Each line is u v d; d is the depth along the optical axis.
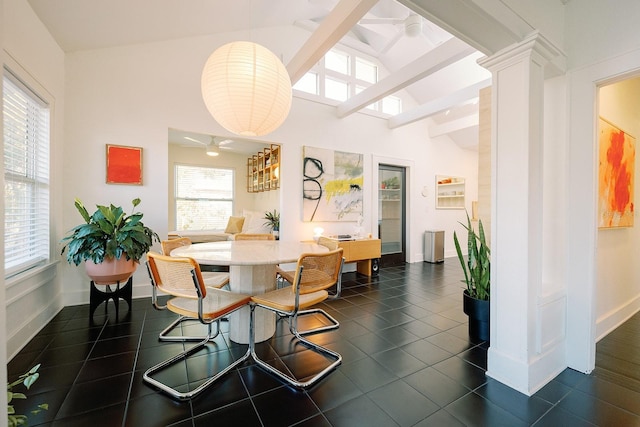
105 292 2.59
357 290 3.48
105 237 2.46
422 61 2.98
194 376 1.65
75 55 2.76
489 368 1.70
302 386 1.55
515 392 1.55
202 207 6.39
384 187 5.13
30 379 0.90
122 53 2.94
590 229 1.73
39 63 2.21
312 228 4.16
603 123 2.10
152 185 3.08
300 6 3.53
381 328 2.36
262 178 5.91
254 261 1.63
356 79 4.58
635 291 2.75
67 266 2.75
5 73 1.84
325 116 4.26
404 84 3.25
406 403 1.46
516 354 1.58
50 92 2.41
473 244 2.26
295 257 1.77
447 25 1.43
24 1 1.98
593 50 1.71
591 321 1.74
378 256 4.27
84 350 1.93
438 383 1.62
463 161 6.14
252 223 5.38
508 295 1.61
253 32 3.64
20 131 2.10
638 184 2.72
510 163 1.60
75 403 1.42
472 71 4.20
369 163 4.73
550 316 1.70
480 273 2.20
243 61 1.86
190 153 6.25
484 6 1.34
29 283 2.08
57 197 2.58
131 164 2.96
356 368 1.76
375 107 4.82
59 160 2.62
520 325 1.56
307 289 1.69
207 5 2.75
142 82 3.03
